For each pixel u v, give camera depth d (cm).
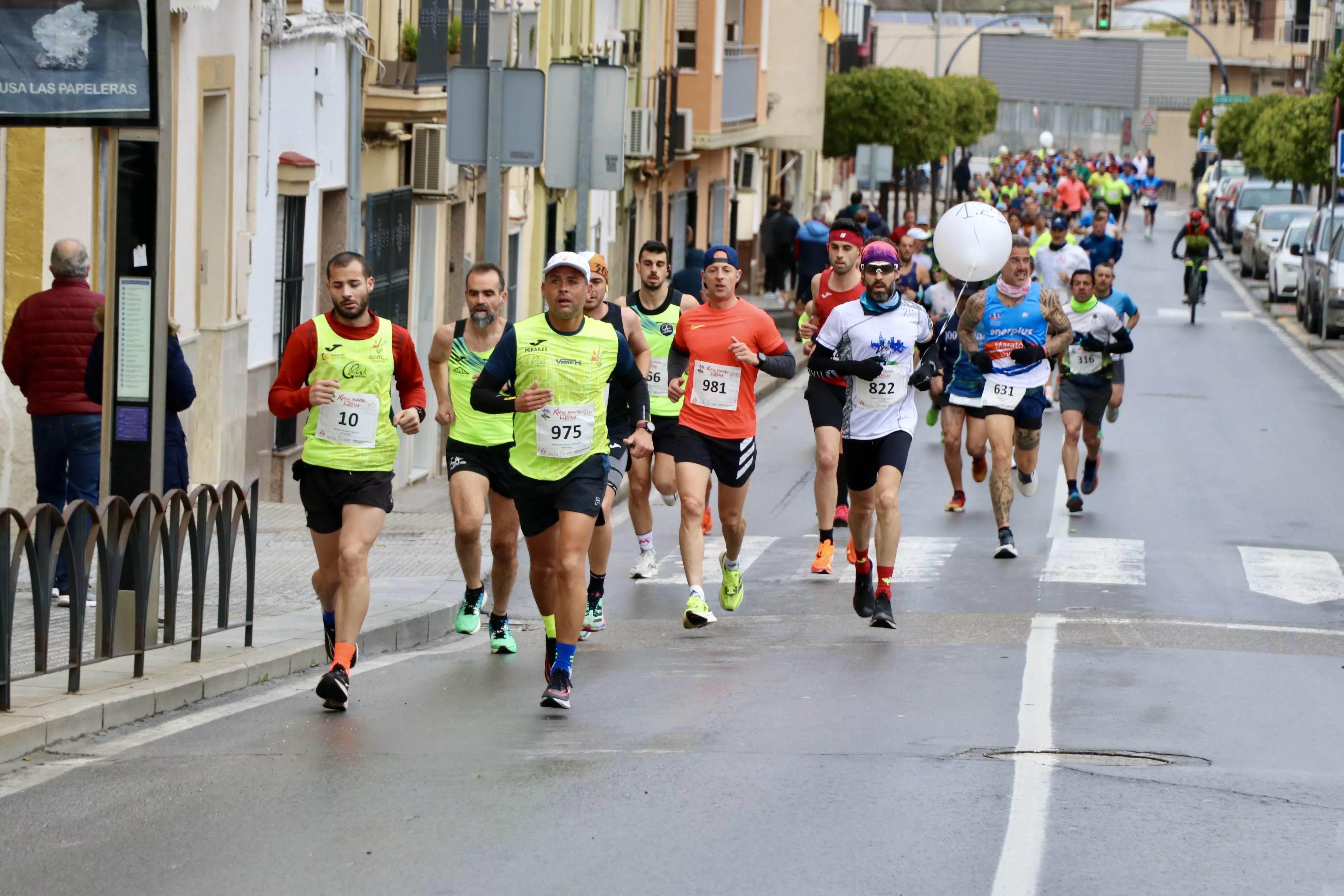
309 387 2284
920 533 3884
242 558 3422
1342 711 2238
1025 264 3562
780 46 12269
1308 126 11681
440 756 1952
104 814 1711
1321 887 1481
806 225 7919
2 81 2233
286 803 1747
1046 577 3381
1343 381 7025
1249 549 3706
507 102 3688
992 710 2195
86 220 3403
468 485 2698
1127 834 1617
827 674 2461
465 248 5825
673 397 2908
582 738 2048
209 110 3959
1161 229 18850
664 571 3544
